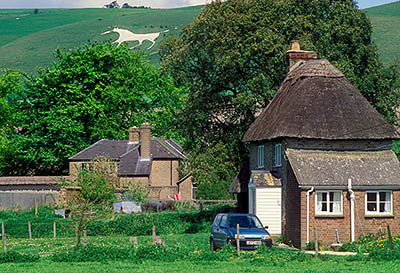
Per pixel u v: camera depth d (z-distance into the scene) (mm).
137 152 68125
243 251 28656
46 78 69625
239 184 44125
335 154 36219
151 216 48500
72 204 30531
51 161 69438
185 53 49688
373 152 36812
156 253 27562
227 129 52031
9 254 27406
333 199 34625
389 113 48969
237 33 46844
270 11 47375
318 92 37906
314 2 47844
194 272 22094
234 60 46156
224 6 48594
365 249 30172
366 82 47375
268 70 47219
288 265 24672
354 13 48156
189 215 48938
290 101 38406
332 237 34062
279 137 36500
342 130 36281
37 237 44906
